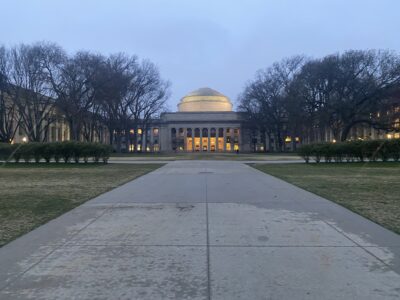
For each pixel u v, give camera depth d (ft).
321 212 30.07
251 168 88.02
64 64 183.11
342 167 92.94
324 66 204.03
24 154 114.73
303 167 92.94
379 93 188.75
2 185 51.26
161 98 261.85
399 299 13.73
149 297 13.96
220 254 19.07
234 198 37.70
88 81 187.42
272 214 29.27
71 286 15.02
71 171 81.56
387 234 22.98
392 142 109.81
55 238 22.44
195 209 31.55
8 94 191.31
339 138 234.17
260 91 270.67
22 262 18.02
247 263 17.67
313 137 275.39
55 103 187.21
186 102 444.96
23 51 178.70
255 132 335.06
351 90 197.88
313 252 19.36
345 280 15.51
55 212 30.53
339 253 19.17
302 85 215.72
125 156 198.70
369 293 14.24
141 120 272.10
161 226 25.36
